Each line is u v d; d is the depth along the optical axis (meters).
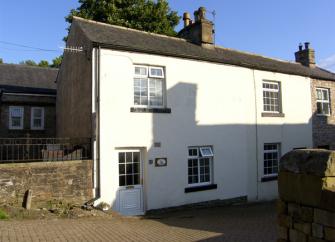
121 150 12.57
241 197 15.49
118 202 12.23
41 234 7.83
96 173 11.87
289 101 17.98
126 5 26.23
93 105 12.10
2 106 22.05
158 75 13.58
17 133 22.31
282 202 3.80
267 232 8.65
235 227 9.55
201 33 16.64
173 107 13.76
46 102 23.16
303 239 3.51
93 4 25.50
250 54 19.14
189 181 14.16
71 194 11.38
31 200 10.63
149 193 12.84
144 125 12.95
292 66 19.83
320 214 3.31
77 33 14.65
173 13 28.25
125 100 12.60
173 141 13.63
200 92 14.62
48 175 11.04
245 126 15.98
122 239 7.77
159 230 9.08
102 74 12.21
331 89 20.36
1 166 10.36
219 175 14.88
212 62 15.11
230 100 15.57
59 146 13.47
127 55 12.77
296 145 18.03
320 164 3.34
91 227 8.98
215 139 14.89
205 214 12.55
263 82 17.20
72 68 15.56
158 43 14.65
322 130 19.45
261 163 16.45
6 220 9.09
